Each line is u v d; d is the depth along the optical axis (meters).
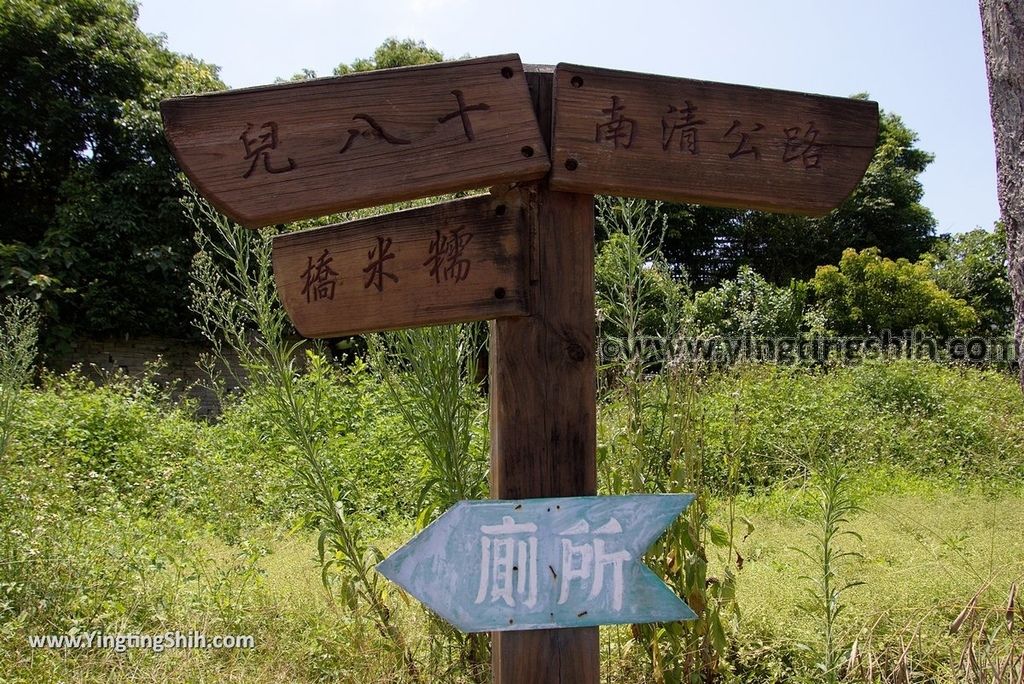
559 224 1.74
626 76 1.73
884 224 19.98
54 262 11.41
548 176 1.70
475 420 3.02
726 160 1.77
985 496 6.30
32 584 3.32
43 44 13.05
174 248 12.36
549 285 1.73
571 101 1.69
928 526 4.88
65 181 12.36
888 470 7.07
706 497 2.80
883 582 3.51
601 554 1.69
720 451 5.03
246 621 3.25
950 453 7.63
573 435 1.73
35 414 6.39
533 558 1.67
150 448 6.60
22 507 3.73
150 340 12.21
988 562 3.84
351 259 1.69
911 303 14.27
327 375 7.52
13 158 13.73
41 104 13.43
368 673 2.74
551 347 1.73
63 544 3.64
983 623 2.72
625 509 1.71
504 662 1.69
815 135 1.81
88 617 3.20
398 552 1.63
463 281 1.70
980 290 16.03
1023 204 2.40
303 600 3.45
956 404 8.51
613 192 1.74
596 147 1.70
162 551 4.14
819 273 14.91
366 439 6.23
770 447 6.56
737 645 2.93
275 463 5.54
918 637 2.80
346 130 1.60
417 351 2.83
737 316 12.61
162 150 12.68
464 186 1.67
